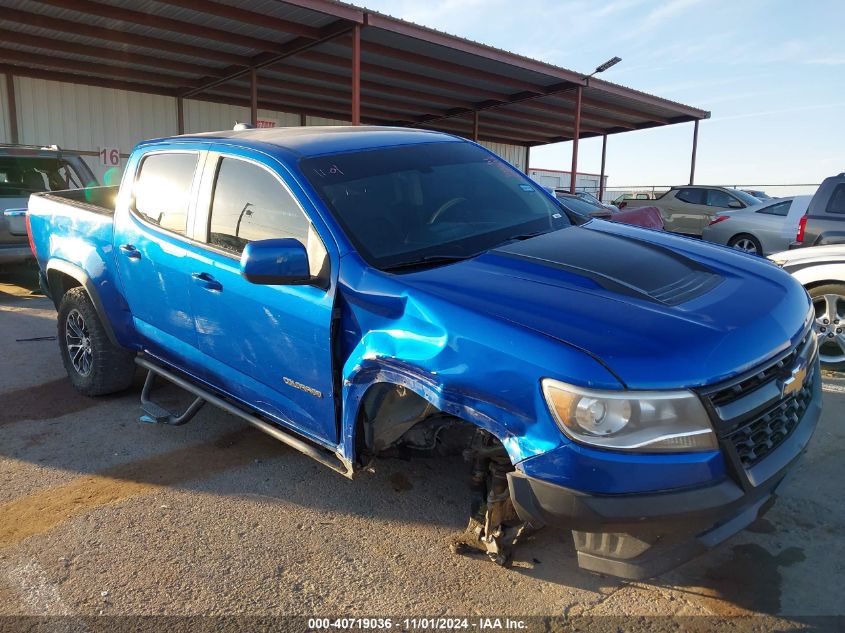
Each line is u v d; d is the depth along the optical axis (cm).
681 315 245
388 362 268
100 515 342
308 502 352
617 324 236
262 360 338
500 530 283
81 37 1413
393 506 346
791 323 267
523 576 285
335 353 297
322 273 301
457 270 286
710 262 310
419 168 363
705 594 271
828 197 708
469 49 1541
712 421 222
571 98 2083
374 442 296
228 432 445
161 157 418
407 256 304
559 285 267
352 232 306
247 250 283
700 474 221
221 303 353
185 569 295
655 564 233
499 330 238
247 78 1794
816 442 405
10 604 275
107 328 461
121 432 446
